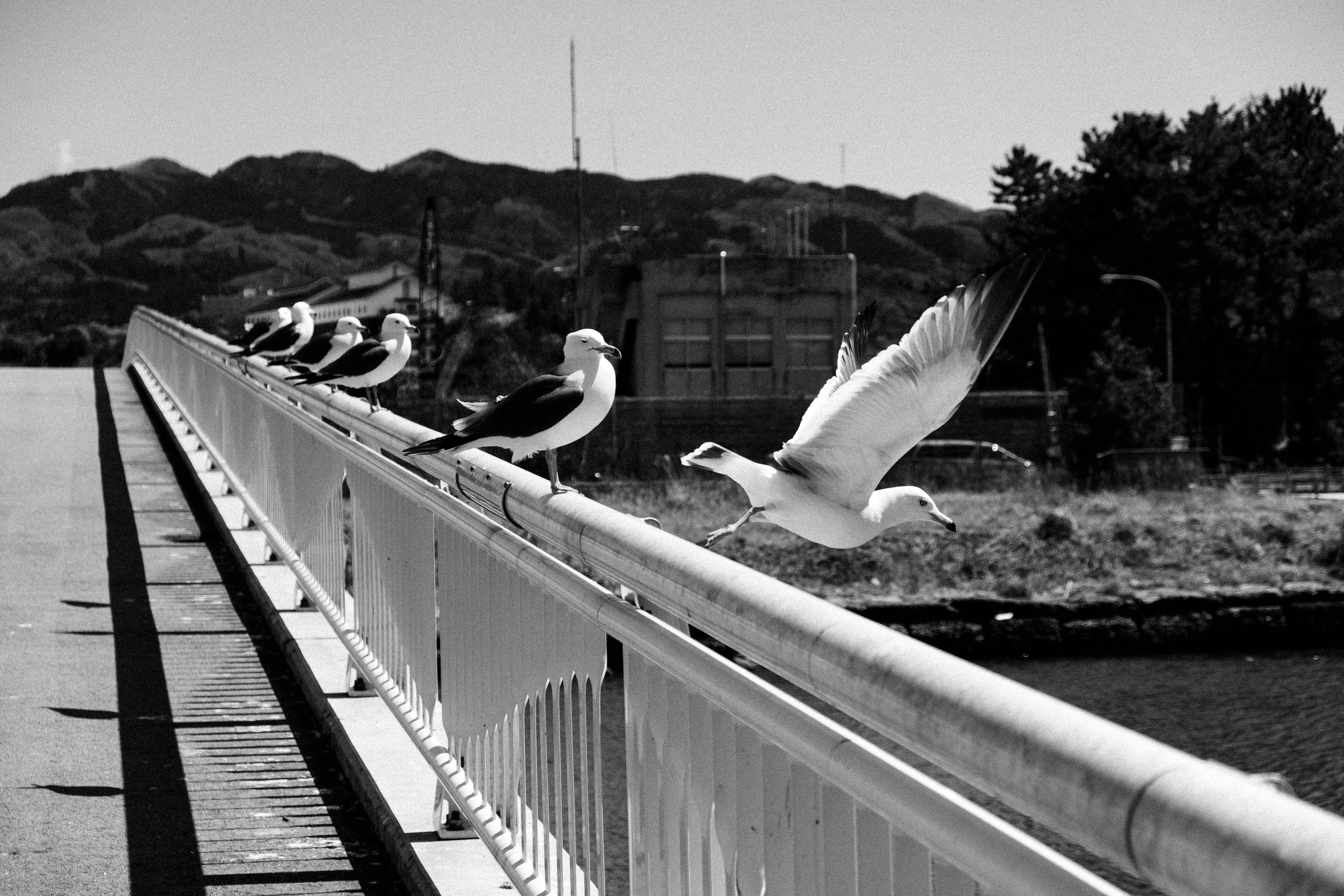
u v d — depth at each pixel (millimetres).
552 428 4293
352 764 5680
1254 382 56812
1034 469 32594
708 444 4453
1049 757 1549
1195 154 59031
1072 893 1615
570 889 3707
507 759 4246
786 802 2451
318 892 4676
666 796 3016
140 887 4699
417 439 5148
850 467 4473
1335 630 22125
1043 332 57719
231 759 6047
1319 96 70812
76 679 7266
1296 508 26766
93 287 168375
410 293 77188
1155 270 57031
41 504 13078
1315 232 58781
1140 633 21750
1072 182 59750
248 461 11023
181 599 9164
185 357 17297
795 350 40250
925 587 22812
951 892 1938
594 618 3330
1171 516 25812
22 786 5668
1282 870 1194
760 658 2420
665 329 39844
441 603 5070
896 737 1949
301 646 7375
